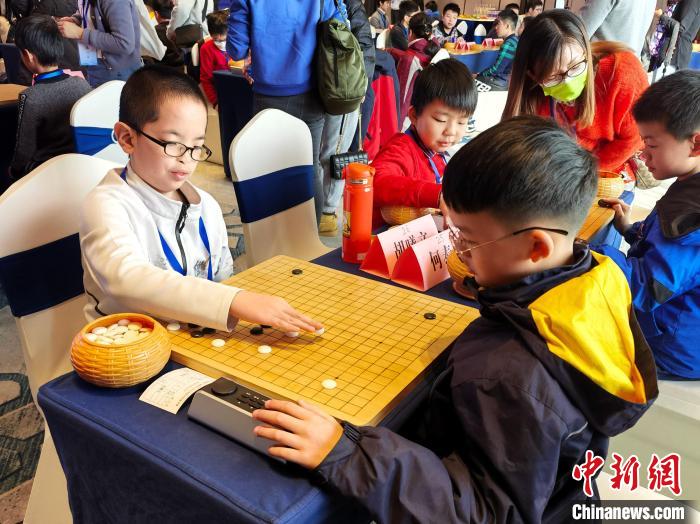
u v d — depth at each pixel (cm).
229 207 322
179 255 116
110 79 315
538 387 61
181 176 108
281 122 161
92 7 306
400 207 141
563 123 189
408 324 91
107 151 216
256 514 58
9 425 162
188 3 462
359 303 98
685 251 122
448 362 72
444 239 117
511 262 69
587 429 67
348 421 68
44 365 121
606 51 196
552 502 74
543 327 63
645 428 139
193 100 104
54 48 231
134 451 66
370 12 866
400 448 62
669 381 133
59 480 109
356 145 317
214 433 69
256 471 63
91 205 103
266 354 82
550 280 68
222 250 132
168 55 473
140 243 109
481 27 758
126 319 83
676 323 128
